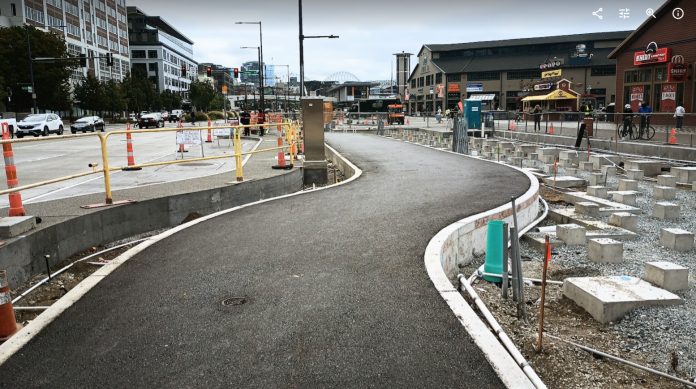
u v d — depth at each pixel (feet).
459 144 70.64
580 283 19.01
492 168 47.80
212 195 35.42
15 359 12.38
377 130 143.84
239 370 11.64
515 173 43.70
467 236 25.02
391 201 31.58
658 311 17.30
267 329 13.71
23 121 122.93
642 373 13.65
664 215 32.89
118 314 14.90
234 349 12.62
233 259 20.13
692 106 97.50
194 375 11.46
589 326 16.88
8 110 198.80
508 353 12.47
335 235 23.48
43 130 124.16
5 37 180.04
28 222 23.07
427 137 104.42
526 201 31.37
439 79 306.55
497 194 33.12
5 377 11.59
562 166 60.59
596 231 28.89
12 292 21.04
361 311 14.75
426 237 22.63
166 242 22.88
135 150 81.66
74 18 286.66
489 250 19.93
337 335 13.28
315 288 16.72
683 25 98.78
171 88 471.62
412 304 15.16
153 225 31.60
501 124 132.87
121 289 16.97
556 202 39.75
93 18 315.37
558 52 286.46
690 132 61.62
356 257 19.99
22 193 37.47
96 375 11.59
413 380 11.11
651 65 108.47
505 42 303.48
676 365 13.96
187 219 33.71
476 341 12.79
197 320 14.38
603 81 261.44
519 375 11.27
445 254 21.61
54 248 24.17
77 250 26.03
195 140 55.57
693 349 15.05
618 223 30.22
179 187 36.32
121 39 369.91
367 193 34.81
